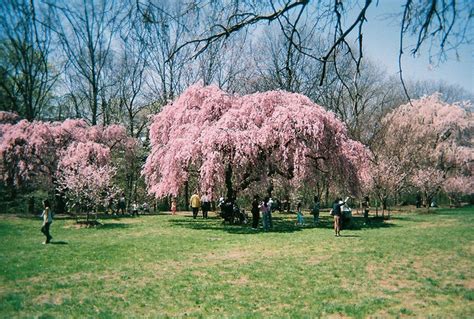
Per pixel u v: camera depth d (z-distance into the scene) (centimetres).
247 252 1288
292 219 2581
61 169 2455
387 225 2173
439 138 3691
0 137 2439
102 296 777
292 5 296
